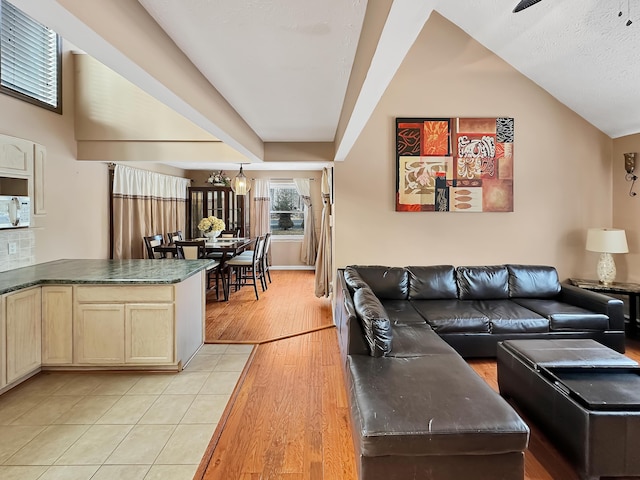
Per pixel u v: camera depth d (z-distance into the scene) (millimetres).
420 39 4344
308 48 2029
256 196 8164
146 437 2182
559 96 4266
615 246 3922
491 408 1729
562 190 4391
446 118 4336
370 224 4410
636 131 4066
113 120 4391
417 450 1569
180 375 3010
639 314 4188
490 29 3977
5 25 3305
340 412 2477
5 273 3141
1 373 2572
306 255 8383
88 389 2758
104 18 1379
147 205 5895
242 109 3160
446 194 4359
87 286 2955
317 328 4266
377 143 4375
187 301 3273
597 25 3123
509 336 3346
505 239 4410
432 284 3918
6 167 3010
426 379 2037
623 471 1787
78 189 4336
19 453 2027
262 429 2279
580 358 2359
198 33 1859
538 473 1921
